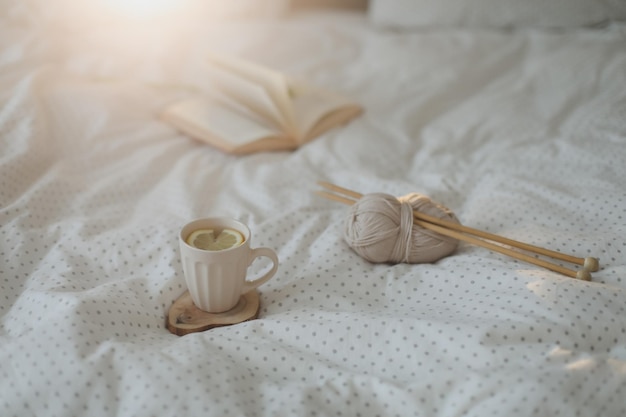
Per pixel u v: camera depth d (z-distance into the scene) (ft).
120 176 3.51
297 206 3.29
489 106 4.34
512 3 5.17
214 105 4.25
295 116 4.14
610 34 4.90
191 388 2.21
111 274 2.86
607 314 2.44
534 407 2.11
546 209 3.18
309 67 4.87
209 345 2.45
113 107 4.09
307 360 2.39
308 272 2.84
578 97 4.32
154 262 2.92
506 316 2.44
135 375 2.24
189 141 4.05
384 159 3.83
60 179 3.36
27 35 4.69
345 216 3.21
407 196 2.98
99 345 2.36
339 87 4.64
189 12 5.49
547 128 4.06
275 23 5.54
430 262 2.92
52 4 4.93
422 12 5.45
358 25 5.79
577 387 2.17
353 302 2.70
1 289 2.72
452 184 3.52
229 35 5.20
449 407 2.18
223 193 3.49
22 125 3.62
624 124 3.90
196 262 2.50
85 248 2.92
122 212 3.30
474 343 2.32
